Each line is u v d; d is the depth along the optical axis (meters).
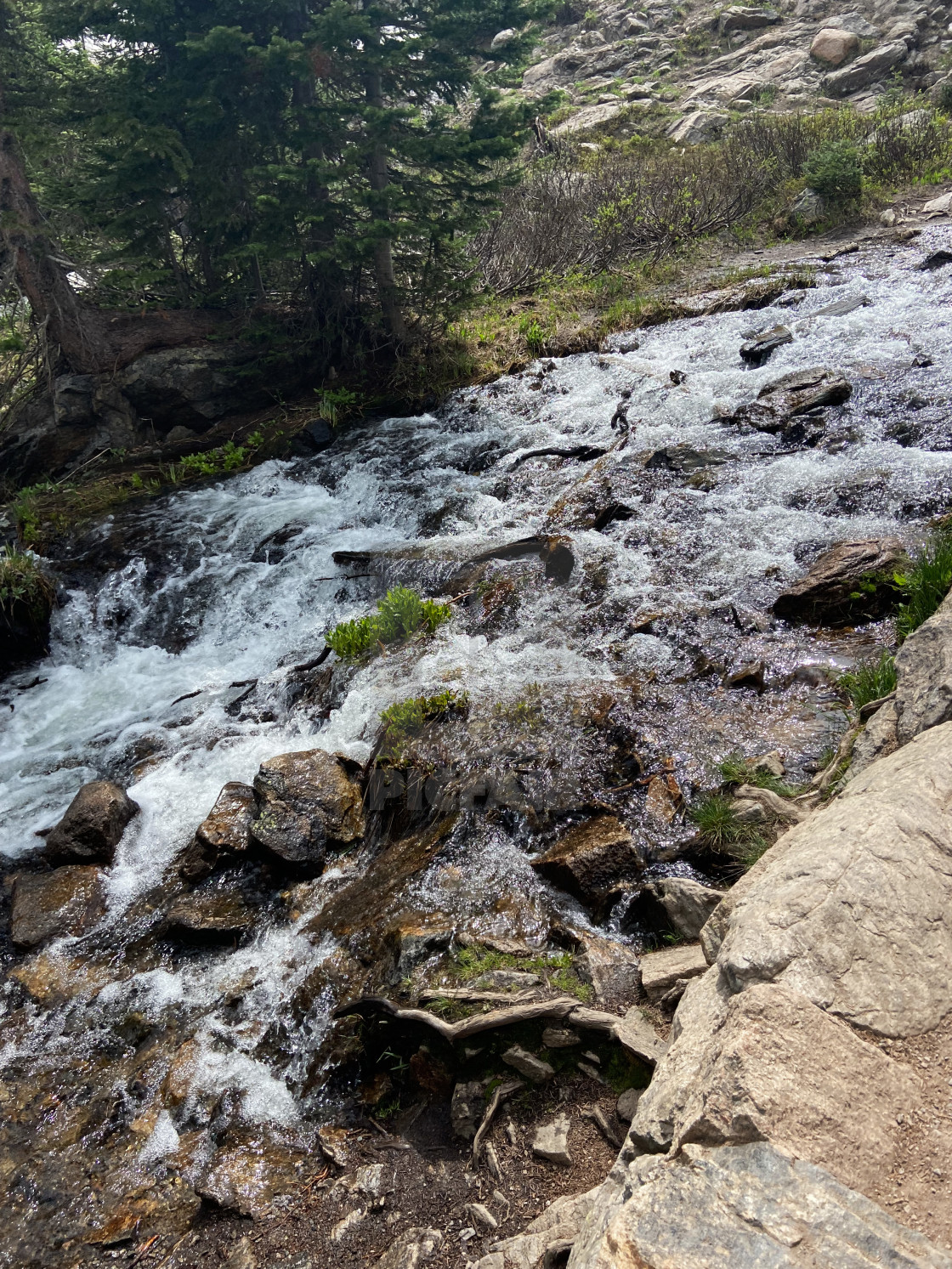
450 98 11.93
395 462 10.38
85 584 9.42
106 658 8.80
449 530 8.73
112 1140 4.05
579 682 5.62
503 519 8.52
